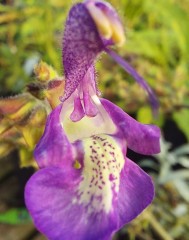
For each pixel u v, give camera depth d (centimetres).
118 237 9
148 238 9
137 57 9
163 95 9
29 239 9
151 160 10
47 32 9
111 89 9
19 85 9
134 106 9
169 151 10
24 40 10
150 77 9
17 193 10
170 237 8
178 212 9
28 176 10
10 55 10
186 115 9
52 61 9
